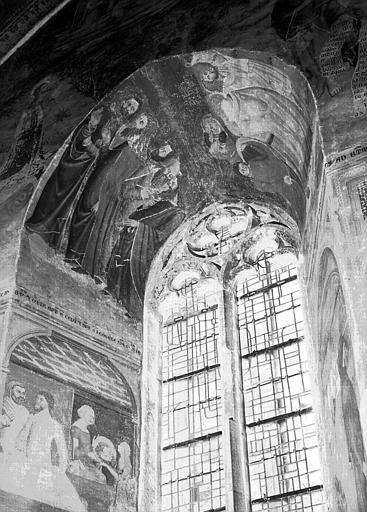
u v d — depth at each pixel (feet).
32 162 38.58
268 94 35.55
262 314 38.29
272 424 34.65
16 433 32.48
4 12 43.11
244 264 40.29
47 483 32.58
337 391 27.66
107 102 38.52
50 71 41.32
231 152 39.75
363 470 23.77
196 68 36.96
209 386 37.65
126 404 37.40
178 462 36.35
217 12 36.88
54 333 35.99
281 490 32.81
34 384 34.09
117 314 39.60
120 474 35.37
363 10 32.27
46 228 37.73
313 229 32.71
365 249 26.32
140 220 42.01
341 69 31.27
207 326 39.70
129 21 39.88
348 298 25.71
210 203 42.24
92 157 39.34
